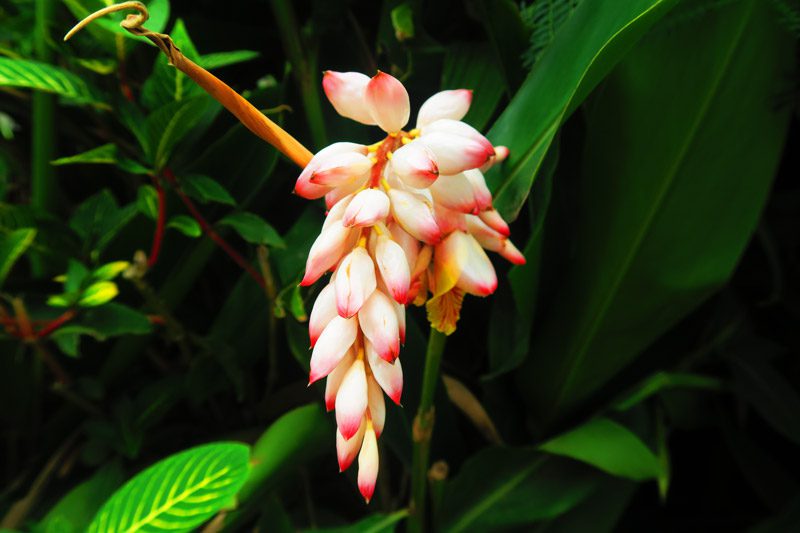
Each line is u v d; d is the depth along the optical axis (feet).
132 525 2.84
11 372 3.74
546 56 2.88
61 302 3.18
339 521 3.73
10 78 2.89
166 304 3.63
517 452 3.44
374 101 2.36
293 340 3.32
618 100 3.13
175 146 3.27
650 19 2.55
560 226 3.39
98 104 3.10
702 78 3.06
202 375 3.64
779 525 3.40
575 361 3.44
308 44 3.48
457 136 2.34
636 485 3.45
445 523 3.34
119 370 3.79
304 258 3.36
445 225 2.46
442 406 3.40
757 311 4.24
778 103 3.11
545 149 2.71
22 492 3.89
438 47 3.49
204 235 3.52
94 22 2.99
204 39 3.88
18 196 4.18
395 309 2.37
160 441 4.01
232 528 3.28
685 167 3.14
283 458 3.25
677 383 3.41
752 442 3.83
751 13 3.00
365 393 2.35
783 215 4.09
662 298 3.28
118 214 3.31
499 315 3.51
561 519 3.44
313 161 2.36
